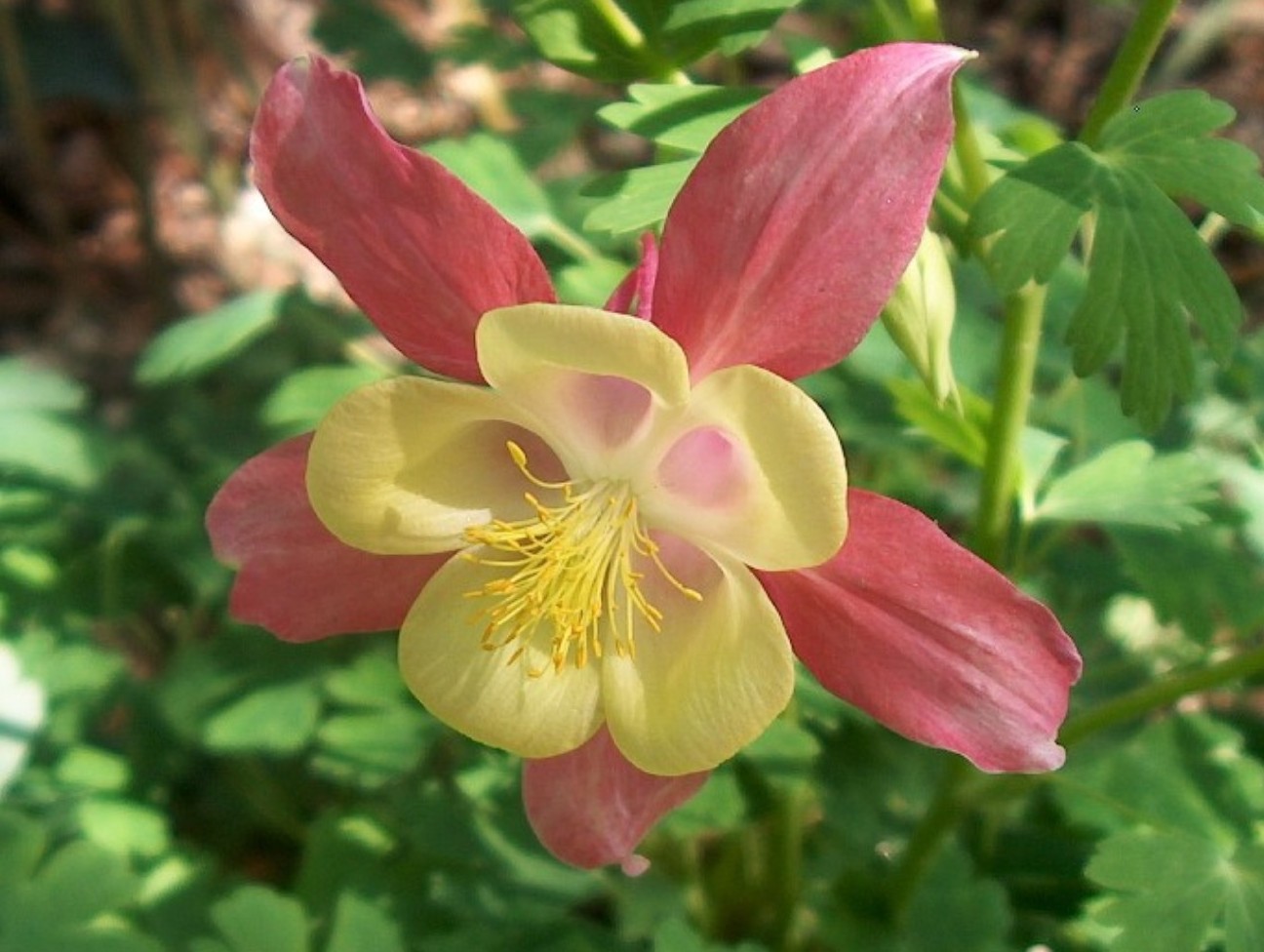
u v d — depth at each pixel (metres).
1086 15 0.41
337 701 0.21
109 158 0.39
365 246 0.12
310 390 0.21
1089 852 0.20
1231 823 0.19
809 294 0.12
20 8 0.37
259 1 0.41
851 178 0.11
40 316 0.37
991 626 0.12
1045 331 0.22
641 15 0.16
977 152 0.15
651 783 0.14
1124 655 0.22
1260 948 0.15
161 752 0.22
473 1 0.25
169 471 0.24
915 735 0.12
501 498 0.14
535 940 0.18
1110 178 0.14
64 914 0.16
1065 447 0.21
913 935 0.18
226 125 0.40
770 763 0.18
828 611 0.13
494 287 0.12
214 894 0.19
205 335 0.22
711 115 0.15
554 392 0.13
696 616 0.14
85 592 0.22
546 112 0.24
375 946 0.17
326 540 0.14
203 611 0.23
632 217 0.14
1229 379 0.22
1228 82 0.39
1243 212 0.14
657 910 0.19
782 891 0.20
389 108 0.38
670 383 0.12
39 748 0.20
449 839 0.19
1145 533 0.20
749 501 0.13
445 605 0.14
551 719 0.14
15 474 0.23
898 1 0.17
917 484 0.22
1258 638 0.22
